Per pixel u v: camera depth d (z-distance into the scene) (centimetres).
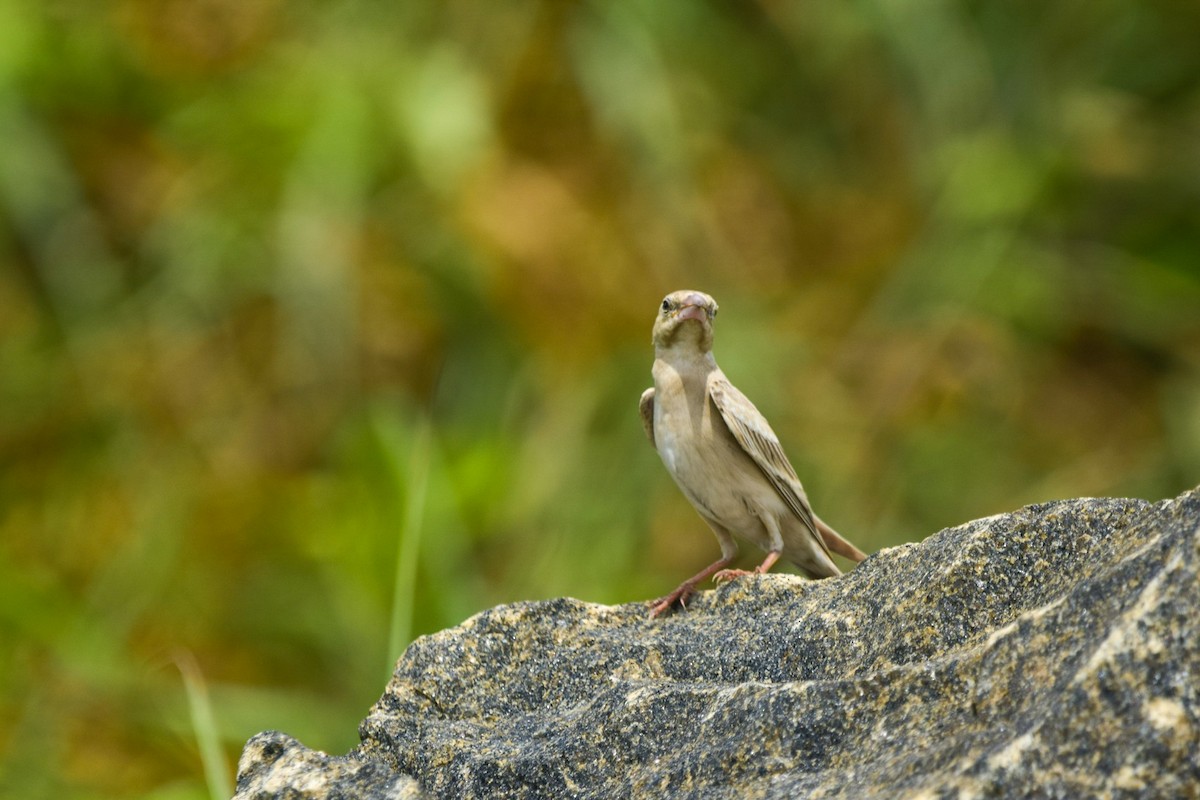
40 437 1611
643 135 1602
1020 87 1680
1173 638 463
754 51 1772
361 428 1411
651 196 1616
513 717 663
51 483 1590
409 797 594
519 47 1680
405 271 1602
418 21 1675
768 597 768
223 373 1608
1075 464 1583
